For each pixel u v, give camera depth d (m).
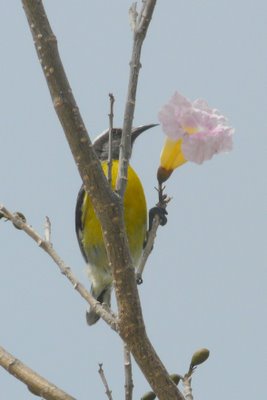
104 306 5.95
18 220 6.45
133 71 5.73
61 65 5.45
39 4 5.39
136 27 5.75
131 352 5.66
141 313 5.59
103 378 6.23
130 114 5.72
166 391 5.64
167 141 6.98
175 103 5.47
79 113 5.49
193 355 6.18
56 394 5.80
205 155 5.42
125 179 5.66
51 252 6.22
